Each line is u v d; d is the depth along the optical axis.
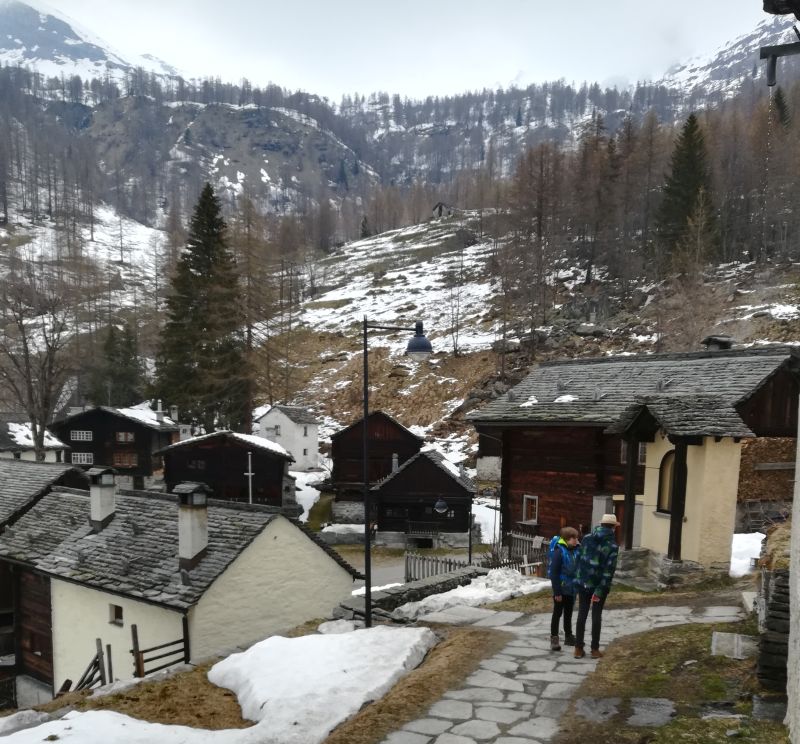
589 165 80.75
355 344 71.06
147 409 57.19
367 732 6.52
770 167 69.25
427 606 12.42
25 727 7.74
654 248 65.25
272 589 17.28
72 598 18.44
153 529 18.53
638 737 6.12
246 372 49.47
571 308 62.41
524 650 9.16
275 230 124.44
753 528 21.67
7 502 23.19
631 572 14.98
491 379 55.25
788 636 6.82
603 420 22.48
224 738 6.47
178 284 50.78
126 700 8.29
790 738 5.60
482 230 108.44
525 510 26.42
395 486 39.50
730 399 20.53
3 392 55.97
